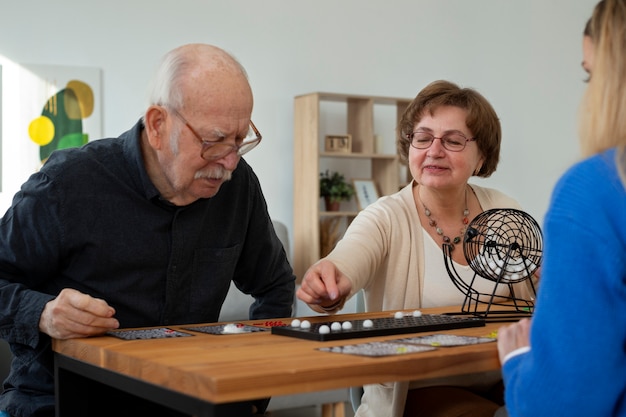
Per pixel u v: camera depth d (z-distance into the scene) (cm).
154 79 167
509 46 627
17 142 483
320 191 545
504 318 169
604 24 108
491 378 194
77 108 494
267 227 203
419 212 212
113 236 174
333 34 566
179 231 179
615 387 96
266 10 545
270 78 546
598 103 106
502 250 177
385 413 184
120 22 505
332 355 118
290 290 210
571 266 98
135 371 120
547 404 98
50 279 176
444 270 205
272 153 547
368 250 195
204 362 113
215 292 187
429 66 601
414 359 117
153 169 175
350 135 552
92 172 174
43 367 168
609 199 98
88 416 153
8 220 170
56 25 490
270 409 367
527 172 632
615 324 96
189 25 523
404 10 591
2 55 479
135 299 177
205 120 160
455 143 203
